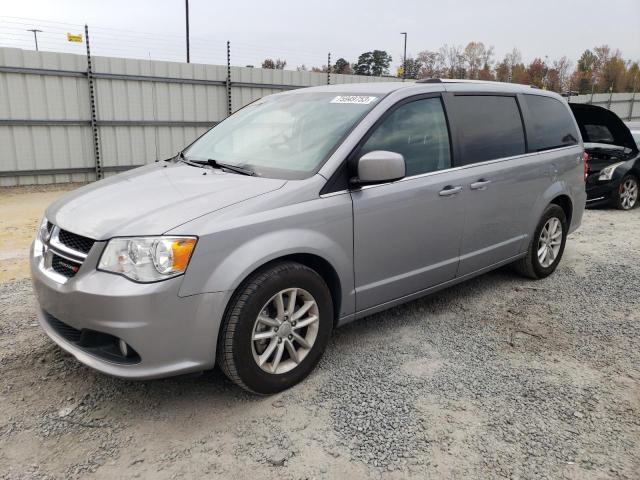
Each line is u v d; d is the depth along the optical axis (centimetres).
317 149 335
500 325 410
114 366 267
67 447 260
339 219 318
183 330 266
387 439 267
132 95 1202
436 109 390
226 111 1344
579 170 536
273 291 290
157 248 259
